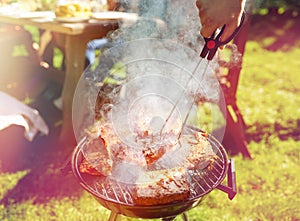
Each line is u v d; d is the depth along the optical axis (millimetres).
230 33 1376
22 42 3609
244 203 2355
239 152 2881
